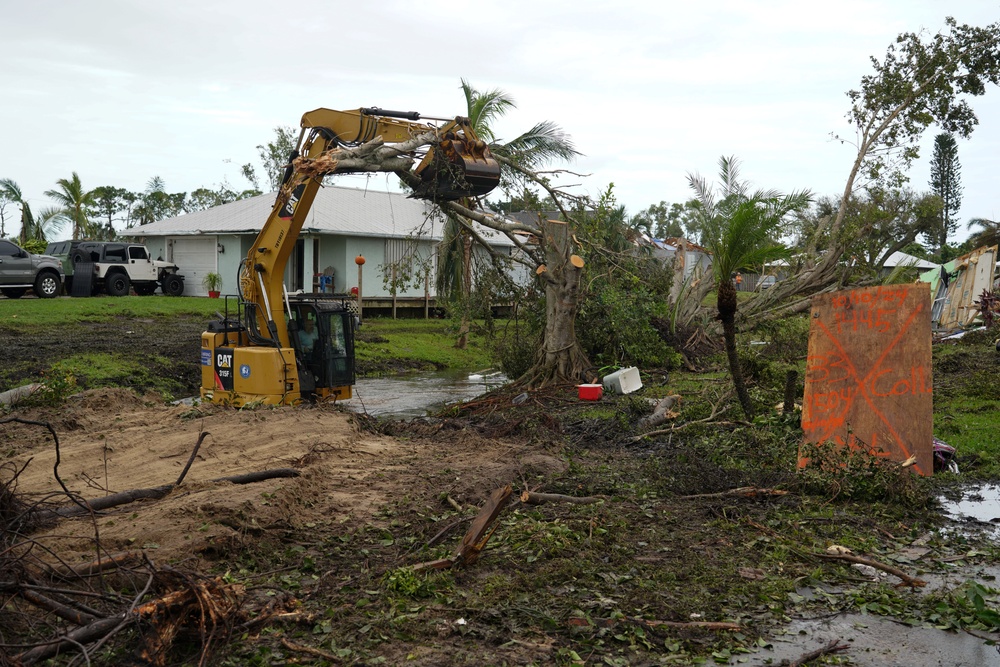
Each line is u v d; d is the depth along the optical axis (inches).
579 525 311.4
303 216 595.5
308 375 612.1
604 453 466.0
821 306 408.2
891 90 890.1
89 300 1213.1
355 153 553.9
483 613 230.2
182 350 904.9
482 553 279.6
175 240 1526.8
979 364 779.4
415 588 243.0
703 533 311.9
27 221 2003.0
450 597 241.9
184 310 1175.0
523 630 221.8
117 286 1364.4
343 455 430.6
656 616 234.5
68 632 184.2
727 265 488.4
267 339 603.8
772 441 447.2
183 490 333.1
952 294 1197.1
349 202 1512.1
